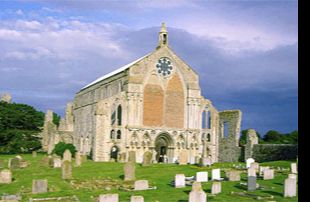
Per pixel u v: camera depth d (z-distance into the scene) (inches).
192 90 3860.7
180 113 3836.1
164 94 3784.5
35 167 2687.0
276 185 1624.0
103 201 1164.5
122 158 3361.2
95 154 3503.9
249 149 3511.3
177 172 2299.5
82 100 4958.2
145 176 2117.4
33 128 4741.6
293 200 1294.3
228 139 3870.6
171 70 3833.7
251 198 1347.2
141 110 3690.9
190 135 3831.2
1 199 1469.0
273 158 3228.3
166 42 3870.6
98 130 3533.5
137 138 3644.2
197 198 1175.0
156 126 3725.4
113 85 4015.8
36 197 1515.7
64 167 2028.8
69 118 5123.0
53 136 4756.4
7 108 4643.2
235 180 1784.0
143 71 3735.2
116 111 3622.0
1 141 4434.1
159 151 3794.3
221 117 3983.8
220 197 1373.0
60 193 1588.3
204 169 2429.9
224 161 3880.4
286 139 5187.0
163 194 1504.7
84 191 1638.8
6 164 2935.5
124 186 1749.5
